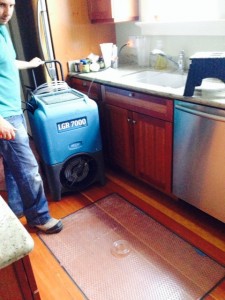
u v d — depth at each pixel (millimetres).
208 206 1742
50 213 2039
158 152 1940
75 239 1785
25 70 2711
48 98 2070
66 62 2521
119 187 2314
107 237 1783
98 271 1544
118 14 2322
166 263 1561
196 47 2152
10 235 541
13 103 1550
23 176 1662
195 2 2096
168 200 2100
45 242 1775
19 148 1586
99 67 2498
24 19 2430
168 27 2252
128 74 2316
